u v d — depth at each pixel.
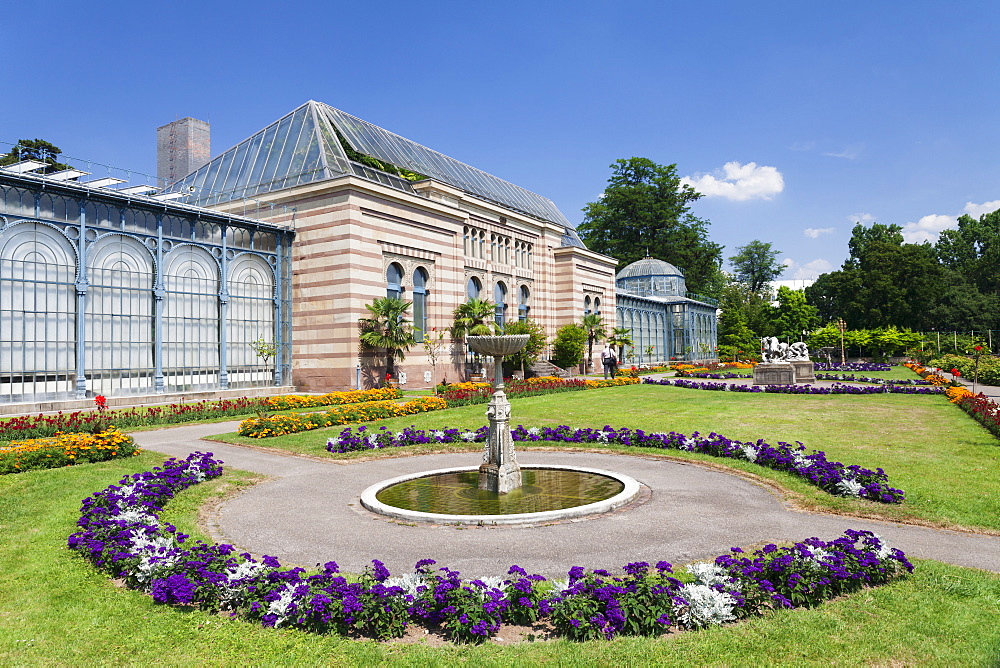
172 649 6.48
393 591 6.95
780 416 24.56
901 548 9.25
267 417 20.81
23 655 6.35
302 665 6.14
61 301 26.98
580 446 18.48
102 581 8.25
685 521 10.73
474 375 42.81
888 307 96.38
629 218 97.56
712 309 88.94
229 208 38.97
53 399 26.61
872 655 6.09
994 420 19.27
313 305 35.78
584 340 53.94
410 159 47.41
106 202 28.34
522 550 9.34
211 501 12.55
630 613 6.77
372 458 17.12
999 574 8.11
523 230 53.22
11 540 9.85
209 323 32.81
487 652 6.30
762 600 7.30
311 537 10.16
